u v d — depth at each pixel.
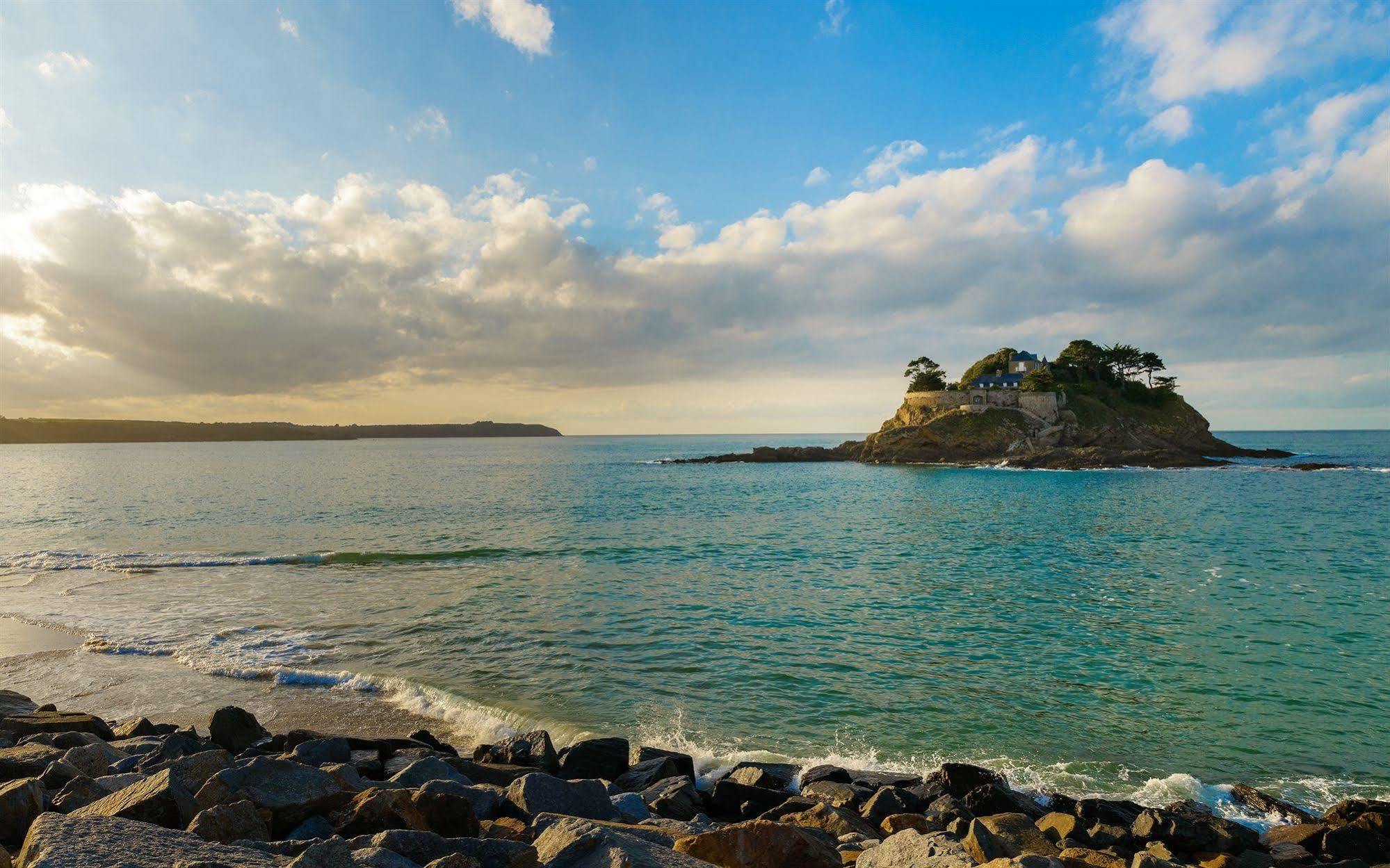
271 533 46.84
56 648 21.05
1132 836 10.70
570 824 6.87
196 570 33.78
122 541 43.38
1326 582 30.70
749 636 22.55
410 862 6.01
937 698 17.47
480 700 17.33
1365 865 9.75
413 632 22.91
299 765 8.88
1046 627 23.58
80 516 55.84
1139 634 22.70
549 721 16.16
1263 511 57.84
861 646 21.53
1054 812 11.09
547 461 164.12
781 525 51.50
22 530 48.31
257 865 5.24
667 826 9.40
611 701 17.33
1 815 6.57
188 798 7.38
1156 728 15.77
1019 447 126.31
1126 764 14.17
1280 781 13.56
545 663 19.95
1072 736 15.39
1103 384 145.12
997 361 154.50
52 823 5.31
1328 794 13.08
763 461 151.00
